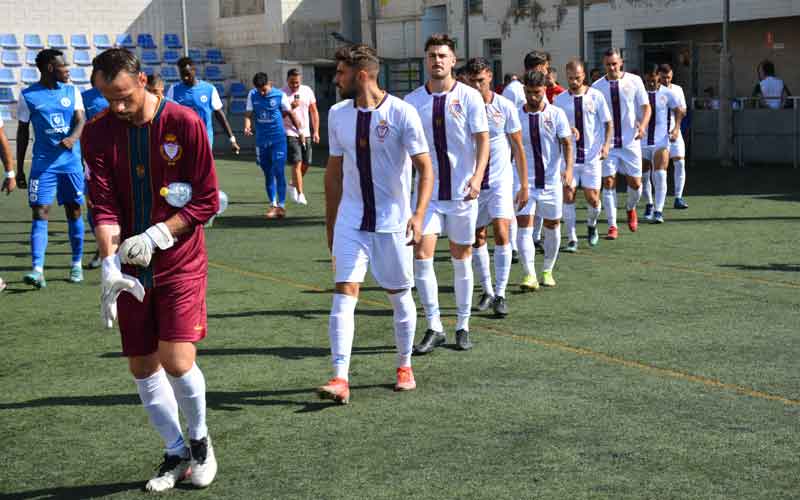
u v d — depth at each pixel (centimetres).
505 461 406
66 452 432
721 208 1245
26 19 3023
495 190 671
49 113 802
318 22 3159
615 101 1026
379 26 3011
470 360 570
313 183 1692
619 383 516
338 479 391
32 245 806
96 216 377
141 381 388
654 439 430
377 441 435
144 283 375
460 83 595
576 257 920
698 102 2023
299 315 696
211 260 930
